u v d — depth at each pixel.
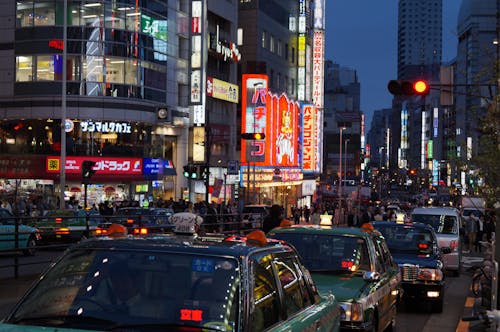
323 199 86.81
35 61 50.06
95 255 5.28
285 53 85.75
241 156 68.69
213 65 64.62
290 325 5.49
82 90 49.81
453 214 24.17
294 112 82.56
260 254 5.51
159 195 55.72
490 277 12.02
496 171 23.61
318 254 10.52
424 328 13.49
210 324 4.73
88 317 4.83
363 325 8.88
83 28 49.81
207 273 5.04
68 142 49.56
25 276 16.97
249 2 76.25
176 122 56.25
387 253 11.81
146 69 52.50
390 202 95.88
